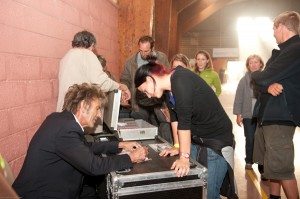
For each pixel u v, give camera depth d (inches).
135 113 110.3
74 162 55.9
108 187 59.3
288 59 73.8
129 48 171.8
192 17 437.4
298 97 74.4
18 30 66.3
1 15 59.9
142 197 56.7
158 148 73.8
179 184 58.7
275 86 75.7
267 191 112.4
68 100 60.7
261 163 104.3
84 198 73.3
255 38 645.3
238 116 136.3
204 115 64.8
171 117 75.9
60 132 56.4
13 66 64.4
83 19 112.1
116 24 167.9
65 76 84.3
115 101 82.6
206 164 66.3
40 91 77.8
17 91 66.1
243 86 133.0
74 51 87.0
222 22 649.6
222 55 674.8
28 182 56.1
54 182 57.1
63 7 92.7
